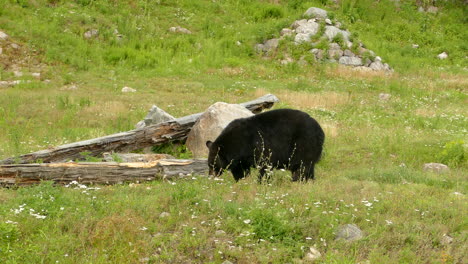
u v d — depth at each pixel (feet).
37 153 37.37
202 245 21.67
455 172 40.01
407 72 104.37
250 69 99.71
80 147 39.73
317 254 21.15
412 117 64.80
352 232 23.02
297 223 23.43
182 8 123.03
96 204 25.80
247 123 32.35
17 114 63.46
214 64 100.89
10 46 91.91
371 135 53.11
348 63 104.58
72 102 70.13
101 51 99.81
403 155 46.39
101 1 115.44
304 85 88.74
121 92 80.84
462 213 26.14
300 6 133.59
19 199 26.81
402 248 22.09
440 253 21.34
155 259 20.53
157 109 49.62
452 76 101.55
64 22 103.86
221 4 128.06
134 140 43.24
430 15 138.21
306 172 32.48
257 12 126.82
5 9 101.71
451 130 56.85
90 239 21.67
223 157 32.73
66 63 93.45
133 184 32.48
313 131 31.86
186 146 45.83
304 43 106.73
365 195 29.27
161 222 24.04
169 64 99.40
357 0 137.69
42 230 22.44
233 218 24.22
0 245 20.53
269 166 31.48
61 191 29.14
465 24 135.33
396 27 130.41
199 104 72.79
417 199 28.60
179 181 32.48
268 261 20.62
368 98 79.77
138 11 117.29
